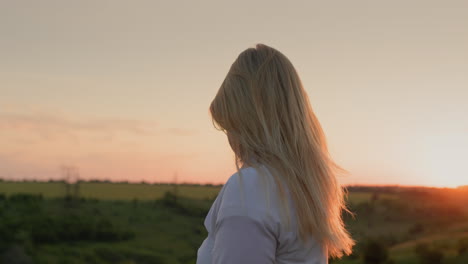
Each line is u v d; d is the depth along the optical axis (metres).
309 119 1.50
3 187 143.88
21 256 79.12
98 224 103.06
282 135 1.40
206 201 136.62
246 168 1.34
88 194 140.88
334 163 1.52
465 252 78.38
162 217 118.25
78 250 86.44
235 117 1.43
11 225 92.75
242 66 1.46
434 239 89.38
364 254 81.44
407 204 114.94
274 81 1.43
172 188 157.50
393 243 89.38
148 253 87.62
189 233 104.31
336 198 1.50
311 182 1.38
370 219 103.94
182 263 83.44
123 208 125.44
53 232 92.19
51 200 126.44
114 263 82.50
